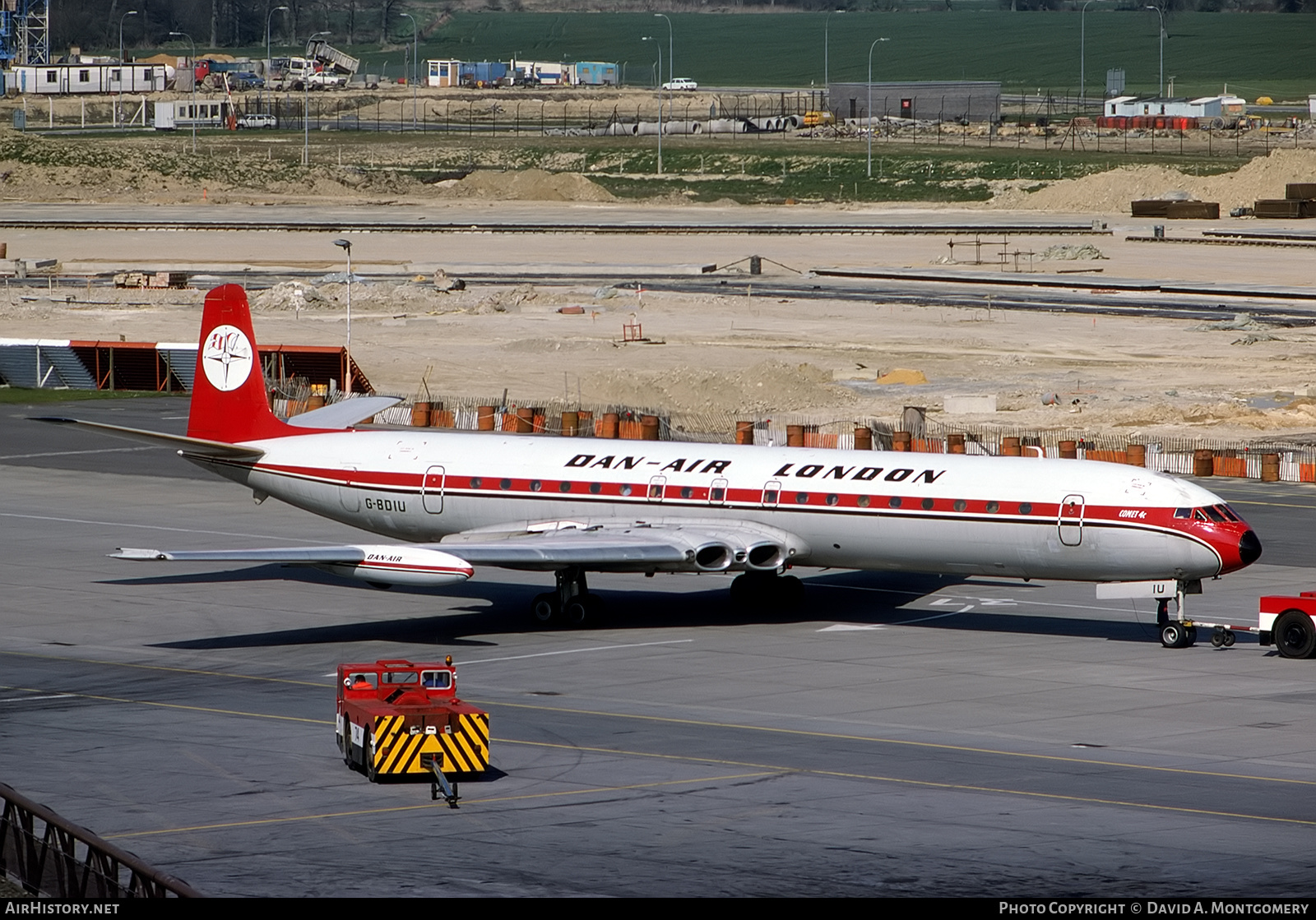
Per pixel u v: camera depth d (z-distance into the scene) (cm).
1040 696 14888
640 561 16975
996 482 17025
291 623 18138
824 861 10044
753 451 18412
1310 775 12250
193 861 9962
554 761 12512
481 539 18350
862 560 17650
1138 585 16800
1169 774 12244
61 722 13662
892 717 14088
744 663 16250
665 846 10319
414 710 11744
